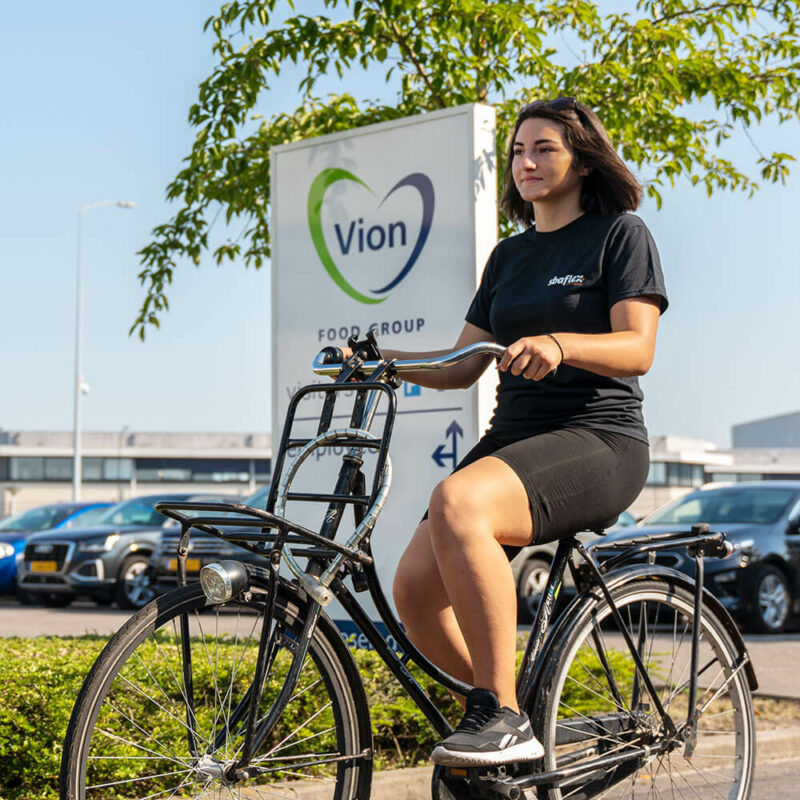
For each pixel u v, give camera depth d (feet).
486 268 11.56
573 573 10.84
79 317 124.36
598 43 22.95
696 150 24.98
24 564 50.49
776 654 30.30
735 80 22.26
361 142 21.40
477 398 19.34
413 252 20.66
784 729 19.11
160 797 10.13
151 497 53.42
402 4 20.65
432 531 9.52
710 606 11.73
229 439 152.87
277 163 22.45
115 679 8.98
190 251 25.63
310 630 9.32
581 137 10.91
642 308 10.17
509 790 9.46
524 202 11.83
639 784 12.79
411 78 23.39
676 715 11.76
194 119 22.50
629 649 11.14
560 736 10.44
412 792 14.87
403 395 20.16
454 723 16.21
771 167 24.27
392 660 9.93
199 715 9.90
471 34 20.57
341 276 21.50
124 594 48.78
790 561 37.22
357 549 9.26
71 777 8.56
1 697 13.65
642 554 11.39
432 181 20.49
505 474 9.68
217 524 9.10
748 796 11.89
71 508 60.80
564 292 10.60
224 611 9.87
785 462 161.17
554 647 10.44
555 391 10.46
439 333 20.29
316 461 20.79
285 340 22.08
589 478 10.05
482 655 9.41
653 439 143.95
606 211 11.05
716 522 38.42
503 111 23.62
